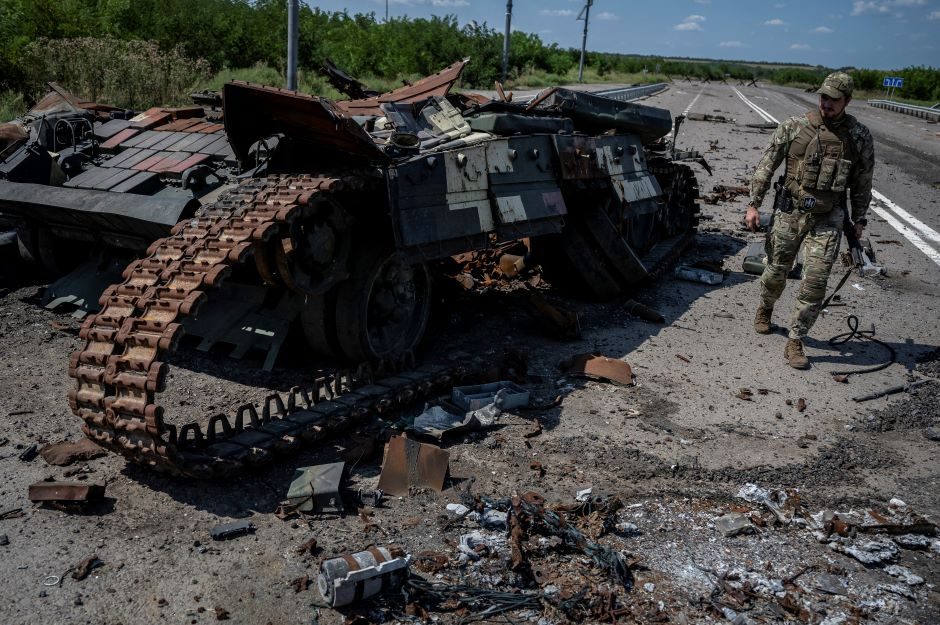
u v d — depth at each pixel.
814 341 7.61
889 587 3.85
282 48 24.94
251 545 3.95
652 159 9.63
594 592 3.66
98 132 7.89
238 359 6.39
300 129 5.49
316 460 4.83
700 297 8.90
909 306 8.84
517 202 6.54
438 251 5.87
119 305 4.52
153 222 6.16
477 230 6.13
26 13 18.62
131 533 4.02
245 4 25.89
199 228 5.04
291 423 4.95
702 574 3.88
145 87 17.02
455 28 38.31
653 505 4.54
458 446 5.12
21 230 7.62
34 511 4.18
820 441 5.49
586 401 5.95
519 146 6.65
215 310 6.50
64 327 6.91
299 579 3.67
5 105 14.61
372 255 5.77
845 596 3.78
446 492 4.55
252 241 4.68
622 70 87.62
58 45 16.62
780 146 6.82
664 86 55.56
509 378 6.23
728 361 6.97
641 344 7.29
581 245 8.06
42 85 16.03
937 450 5.45
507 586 3.71
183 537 4.00
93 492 4.21
